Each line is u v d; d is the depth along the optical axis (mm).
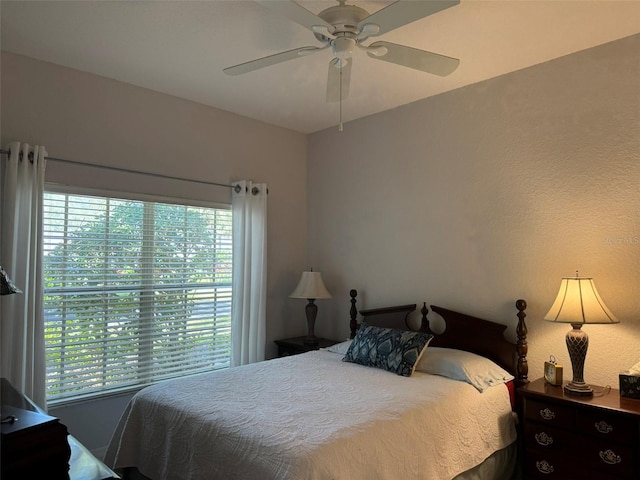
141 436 2285
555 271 2814
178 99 3521
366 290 3881
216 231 3773
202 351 3639
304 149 4402
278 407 2133
